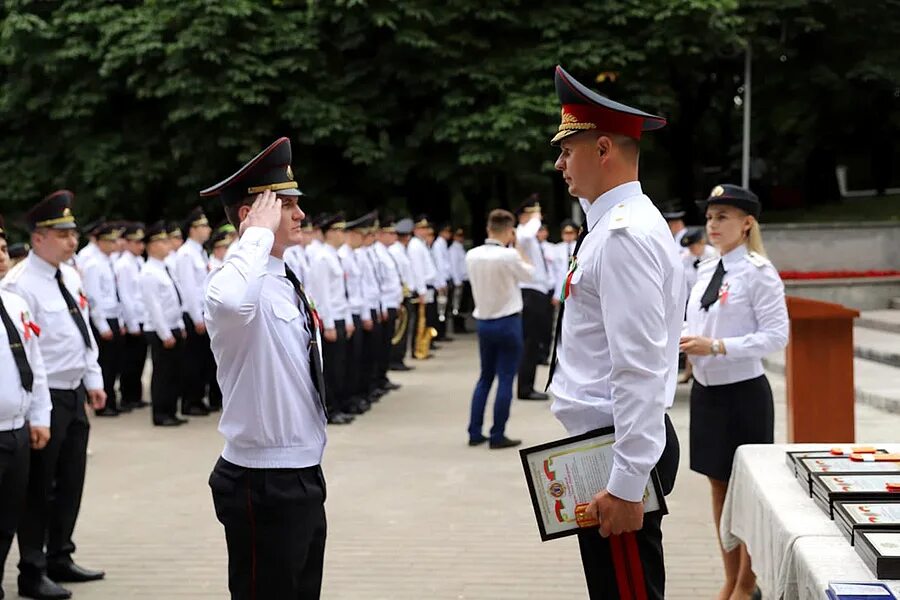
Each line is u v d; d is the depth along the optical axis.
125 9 21.25
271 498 3.57
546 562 6.08
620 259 3.09
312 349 3.70
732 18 19.42
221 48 19.41
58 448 5.74
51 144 22.06
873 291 16.88
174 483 8.35
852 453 4.18
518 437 9.87
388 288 13.52
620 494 3.07
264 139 21.02
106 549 6.51
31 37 20.59
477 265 9.24
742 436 5.09
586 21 20.17
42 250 5.91
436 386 13.80
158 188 22.14
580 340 3.31
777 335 4.97
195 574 5.99
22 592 5.62
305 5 21.06
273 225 3.60
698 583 5.62
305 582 3.72
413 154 20.86
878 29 22.59
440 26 20.09
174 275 12.07
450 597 5.49
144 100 21.62
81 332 5.97
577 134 3.30
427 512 7.25
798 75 23.28
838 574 2.96
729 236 5.16
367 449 9.55
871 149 27.34
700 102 24.89
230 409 3.61
